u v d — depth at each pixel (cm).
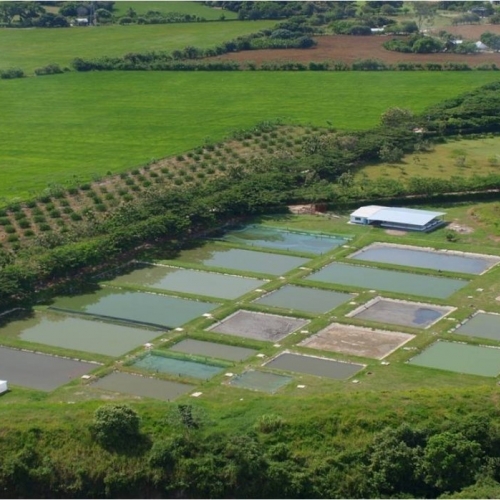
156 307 14262
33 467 10175
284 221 17700
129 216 16800
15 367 12531
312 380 12025
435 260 15888
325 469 9994
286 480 9912
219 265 15812
